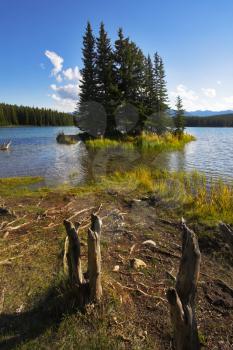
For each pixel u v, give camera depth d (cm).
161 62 3444
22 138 3975
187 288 231
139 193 819
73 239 306
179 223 568
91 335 273
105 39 3144
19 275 378
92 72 3244
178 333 225
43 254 434
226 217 584
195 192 859
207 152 2216
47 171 1430
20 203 715
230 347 268
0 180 1174
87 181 1141
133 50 3134
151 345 266
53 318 298
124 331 281
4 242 474
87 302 305
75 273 305
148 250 457
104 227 539
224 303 327
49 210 646
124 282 366
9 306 318
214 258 435
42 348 260
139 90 3131
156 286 360
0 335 277
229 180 1112
